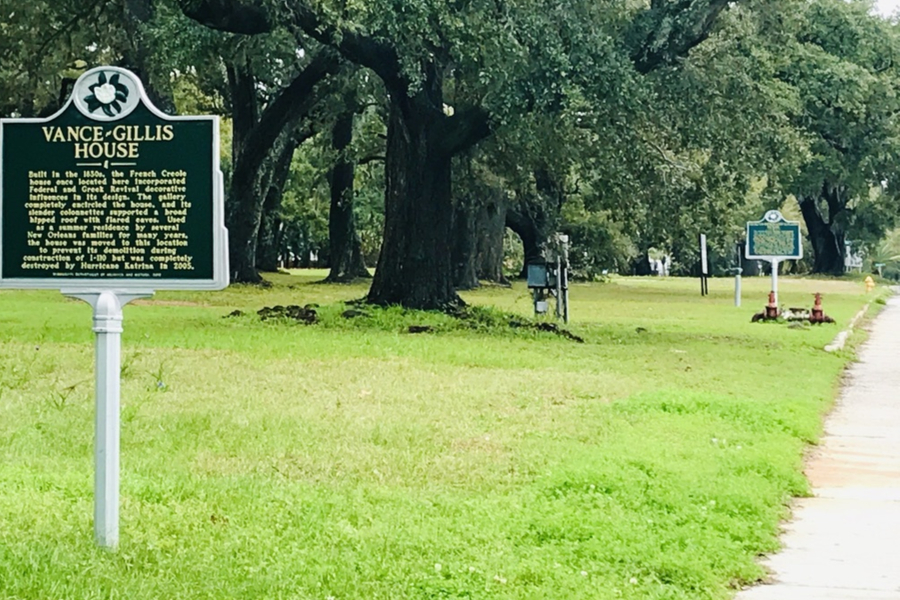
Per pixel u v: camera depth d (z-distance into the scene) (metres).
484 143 27.78
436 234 26.28
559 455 10.42
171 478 9.08
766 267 83.44
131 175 7.05
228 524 7.82
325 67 33.88
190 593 6.40
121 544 7.20
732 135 24.50
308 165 60.44
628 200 25.56
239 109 41.69
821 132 47.81
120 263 7.06
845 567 7.87
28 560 6.73
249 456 10.17
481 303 35.84
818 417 14.49
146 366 15.92
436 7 20.92
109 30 34.38
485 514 8.30
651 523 8.28
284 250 86.38
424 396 14.02
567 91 21.67
